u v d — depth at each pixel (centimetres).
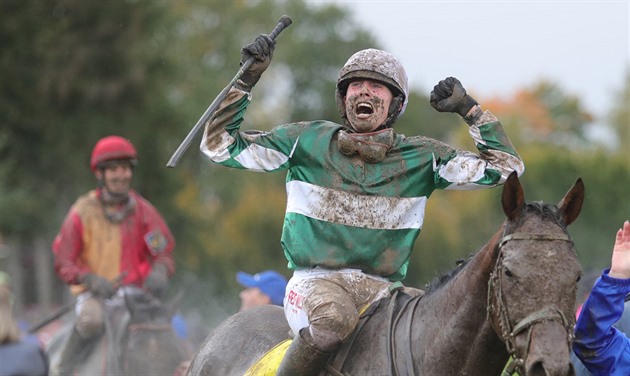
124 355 1650
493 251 798
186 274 5116
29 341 1398
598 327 897
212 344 1088
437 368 842
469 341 828
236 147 954
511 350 753
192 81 6112
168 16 5131
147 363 1638
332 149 946
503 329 759
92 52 4622
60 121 4603
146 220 1848
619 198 4997
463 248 5038
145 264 1856
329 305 889
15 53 4531
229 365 1046
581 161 5488
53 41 4578
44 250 4900
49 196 4691
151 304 1706
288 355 889
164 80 4916
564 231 771
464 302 831
